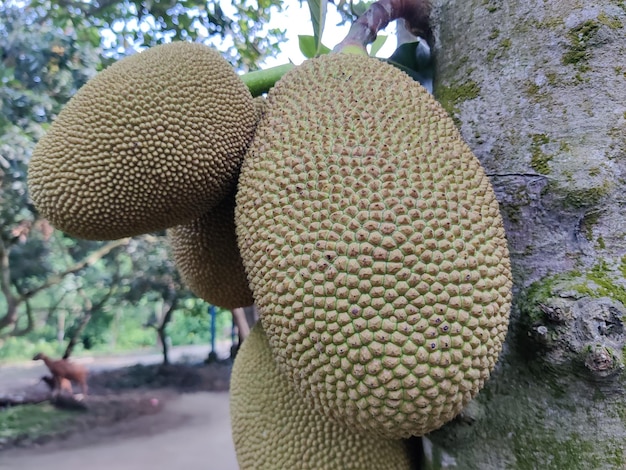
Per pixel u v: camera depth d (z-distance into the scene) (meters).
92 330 8.62
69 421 4.05
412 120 0.46
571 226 0.46
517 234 0.48
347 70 0.50
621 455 0.43
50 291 7.80
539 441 0.46
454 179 0.43
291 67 0.68
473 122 0.53
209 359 6.21
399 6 0.61
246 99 0.58
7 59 2.55
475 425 0.49
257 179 0.47
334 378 0.40
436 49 0.59
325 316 0.40
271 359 0.65
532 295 0.46
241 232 0.48
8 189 3.10
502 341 0.42
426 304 0.39
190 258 0.70
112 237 0.60
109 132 0.52
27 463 3.19
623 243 0.45
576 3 0.48
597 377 0.42
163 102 0.52
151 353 8.62
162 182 0.53
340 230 0.41
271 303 0.43
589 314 0.42
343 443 0.57
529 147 0.49
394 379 0.39
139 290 5.15
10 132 2.64
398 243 0.40
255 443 0.63
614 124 0.46
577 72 0.48
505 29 0.52
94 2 1.98
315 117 0.47
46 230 4.05
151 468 3.09
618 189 0.45
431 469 0.54
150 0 1.76
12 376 6.64
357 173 0.42
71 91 2.69
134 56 0.57
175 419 4.14
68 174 0.53
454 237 0.40
